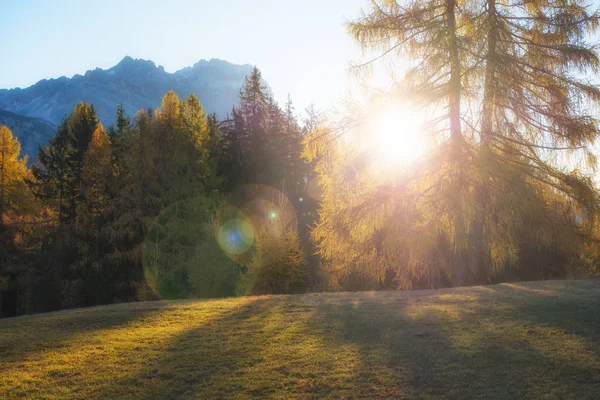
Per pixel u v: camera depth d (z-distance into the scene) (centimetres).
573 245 1260
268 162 3634
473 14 1339
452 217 1197
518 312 859
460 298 1034
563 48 1241
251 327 880
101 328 952
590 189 1220
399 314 909
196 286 2248
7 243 3331
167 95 3494
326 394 552
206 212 2927
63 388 608
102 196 3303
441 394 534
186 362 688
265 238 1955
